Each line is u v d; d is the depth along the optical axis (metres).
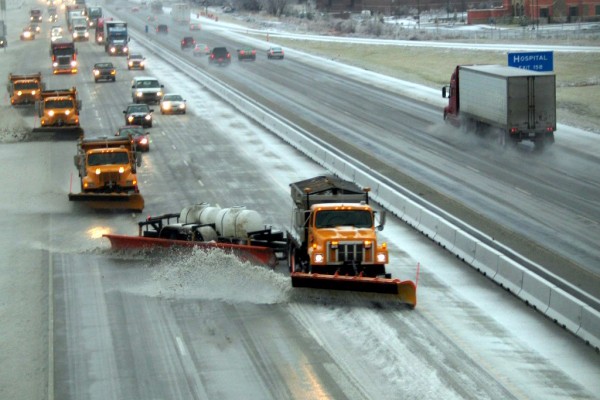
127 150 72.62
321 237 46.94
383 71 186.62
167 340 42.22
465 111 106.25
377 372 37.50
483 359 38.72
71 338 42.94
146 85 142.12
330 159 87.19
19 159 98.31
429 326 43.03
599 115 124.56
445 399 34.56
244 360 39.34
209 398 35.50
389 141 105.69
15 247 61.78
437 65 189.50
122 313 46.62
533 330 42.53
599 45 191.50
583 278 51.16
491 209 69.75
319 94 154.50
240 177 83.88
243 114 129.00
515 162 91.38
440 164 90.31
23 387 37.34
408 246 59.03
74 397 35.97
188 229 56.12
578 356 39.22
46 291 51.09
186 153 98.19
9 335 43.78
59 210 73.31
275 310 46.16
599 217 66.81
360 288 45.69
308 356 39.53
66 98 112.88
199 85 166.38
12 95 142.50
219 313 46.03
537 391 35.34
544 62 120.25
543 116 95.69
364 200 50.31
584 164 90.19
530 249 57.69
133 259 57.66
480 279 51.25
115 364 39.38
